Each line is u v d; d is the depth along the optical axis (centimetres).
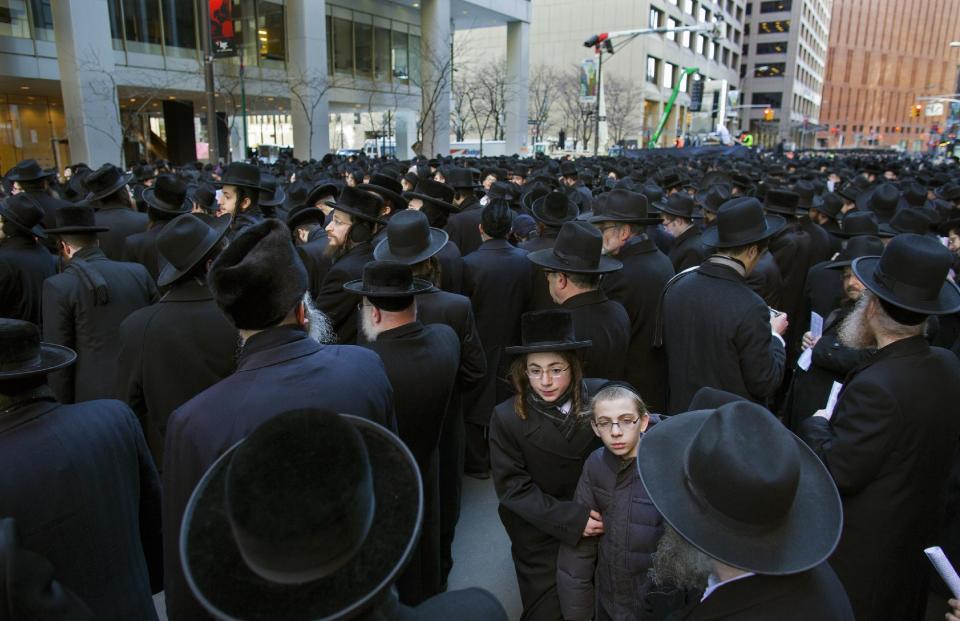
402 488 111
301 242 541
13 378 180
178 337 273
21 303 468
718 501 133
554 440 271
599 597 254
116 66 2428
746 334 305
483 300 446
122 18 2444
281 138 4953
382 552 103
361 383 180
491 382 454
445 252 440
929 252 221
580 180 1110
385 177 536
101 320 372
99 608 193
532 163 1648
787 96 10231
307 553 88
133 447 215
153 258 478
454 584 348
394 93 3609
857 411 226
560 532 257
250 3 2838
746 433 134
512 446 278
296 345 176
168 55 2605
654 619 186
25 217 468
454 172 677
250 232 176
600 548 253
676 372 337
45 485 180
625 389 245
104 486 197
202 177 1009
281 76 3011
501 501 278
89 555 190
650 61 6650
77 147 2266
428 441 280
